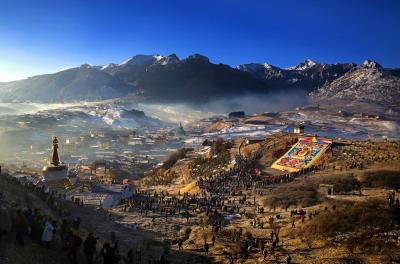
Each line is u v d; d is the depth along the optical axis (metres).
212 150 144.75
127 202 93.44
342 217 58.22
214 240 60.97
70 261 33.94
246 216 77.62
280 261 49.81
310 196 83.31
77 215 70.88
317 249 52.50
